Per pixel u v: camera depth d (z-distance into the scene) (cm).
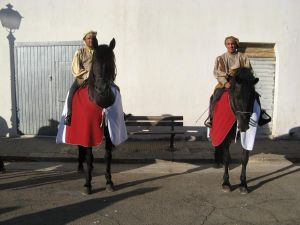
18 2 944
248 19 938
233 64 649
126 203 555
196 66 946
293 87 962
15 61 971
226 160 612
